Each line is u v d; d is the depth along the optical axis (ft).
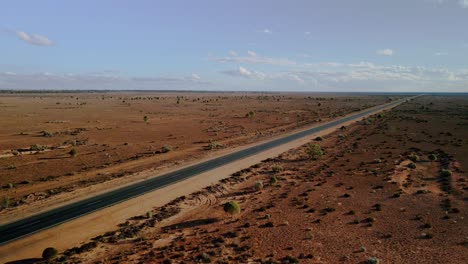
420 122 485.56
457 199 166.20
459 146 301.02
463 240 124.06
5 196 177.06
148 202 173.17
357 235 130.62
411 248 119.14
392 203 164.25
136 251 121.49
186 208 165.27
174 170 234.79
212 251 119.14
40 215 155.33
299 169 236.43
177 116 572.51
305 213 154.40
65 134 367.04
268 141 352.28
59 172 223.92
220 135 388.98
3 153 271.49
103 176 216.74
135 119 517.55
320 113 654.53
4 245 127.85
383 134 378.53
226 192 189.26
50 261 115.44
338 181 203.31
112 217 154.20
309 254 115.14
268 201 172.04
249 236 131.44
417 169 224.94
